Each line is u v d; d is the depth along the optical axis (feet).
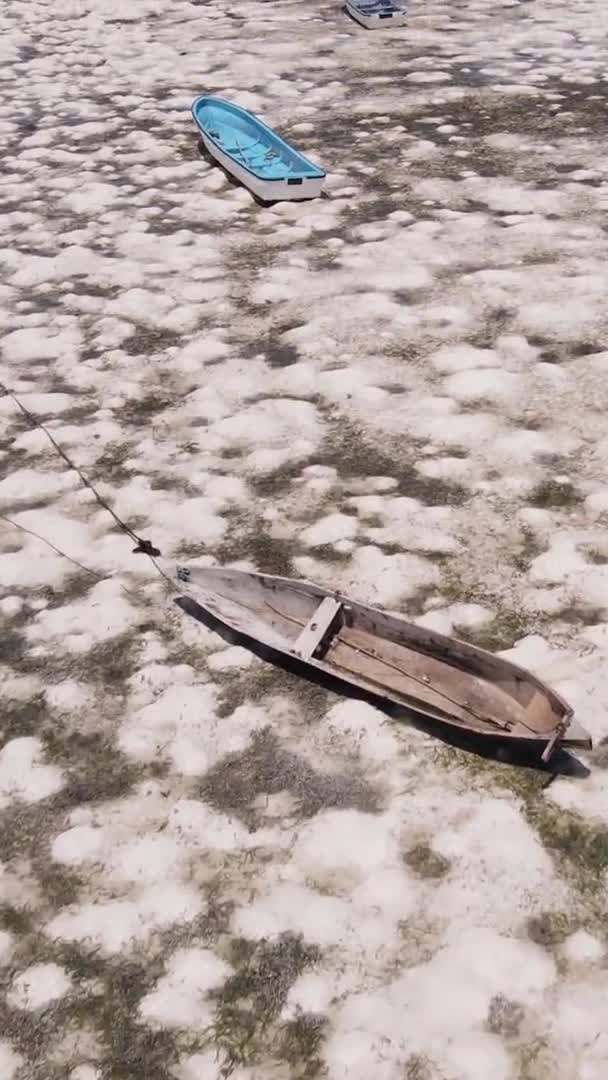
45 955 13.03
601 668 16.48
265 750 15.57
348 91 43.19
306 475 21.30
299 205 33.37
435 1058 11.75
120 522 20.33
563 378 23.80
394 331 26.07
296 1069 11.75
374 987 12.50
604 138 37.11
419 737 15.60
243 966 12.80
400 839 14.15
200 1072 11.77
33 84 46.19
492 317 26.43
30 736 16.03
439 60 46.47
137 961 12.92
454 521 19.76
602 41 48.24
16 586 18.93
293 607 17.60
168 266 30.04
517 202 32.53
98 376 25.09
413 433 22.31
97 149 38.70
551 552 18.81
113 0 59.21
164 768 15.39
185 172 36.32
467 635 17.29
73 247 31.35
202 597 17.83
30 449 22.68
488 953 12.73
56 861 14.14
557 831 14.12
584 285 27.58
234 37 51.57
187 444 22.52
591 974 12.48
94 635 17.80
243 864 13.96
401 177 34.88
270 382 24.40
